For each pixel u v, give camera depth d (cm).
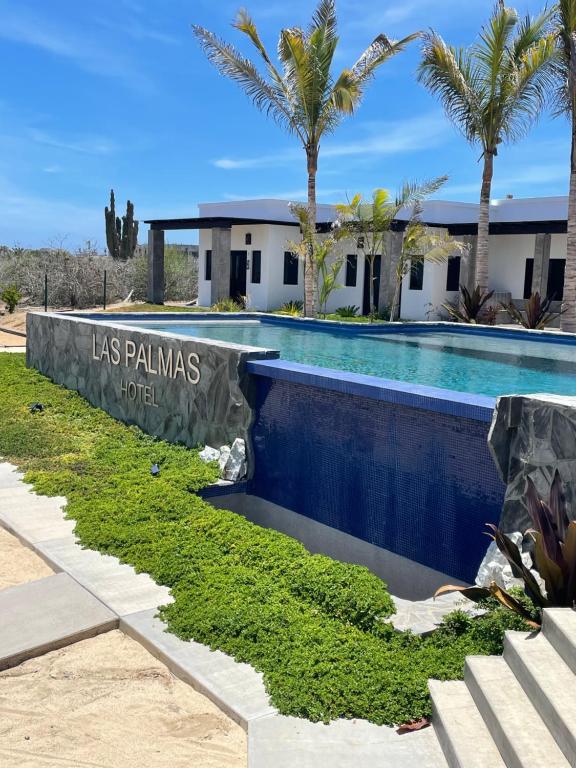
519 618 512
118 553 675
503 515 593
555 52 1988
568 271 2000
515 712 399
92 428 1159
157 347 1082
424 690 451
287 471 853
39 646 519
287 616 543
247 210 3069
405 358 1361
